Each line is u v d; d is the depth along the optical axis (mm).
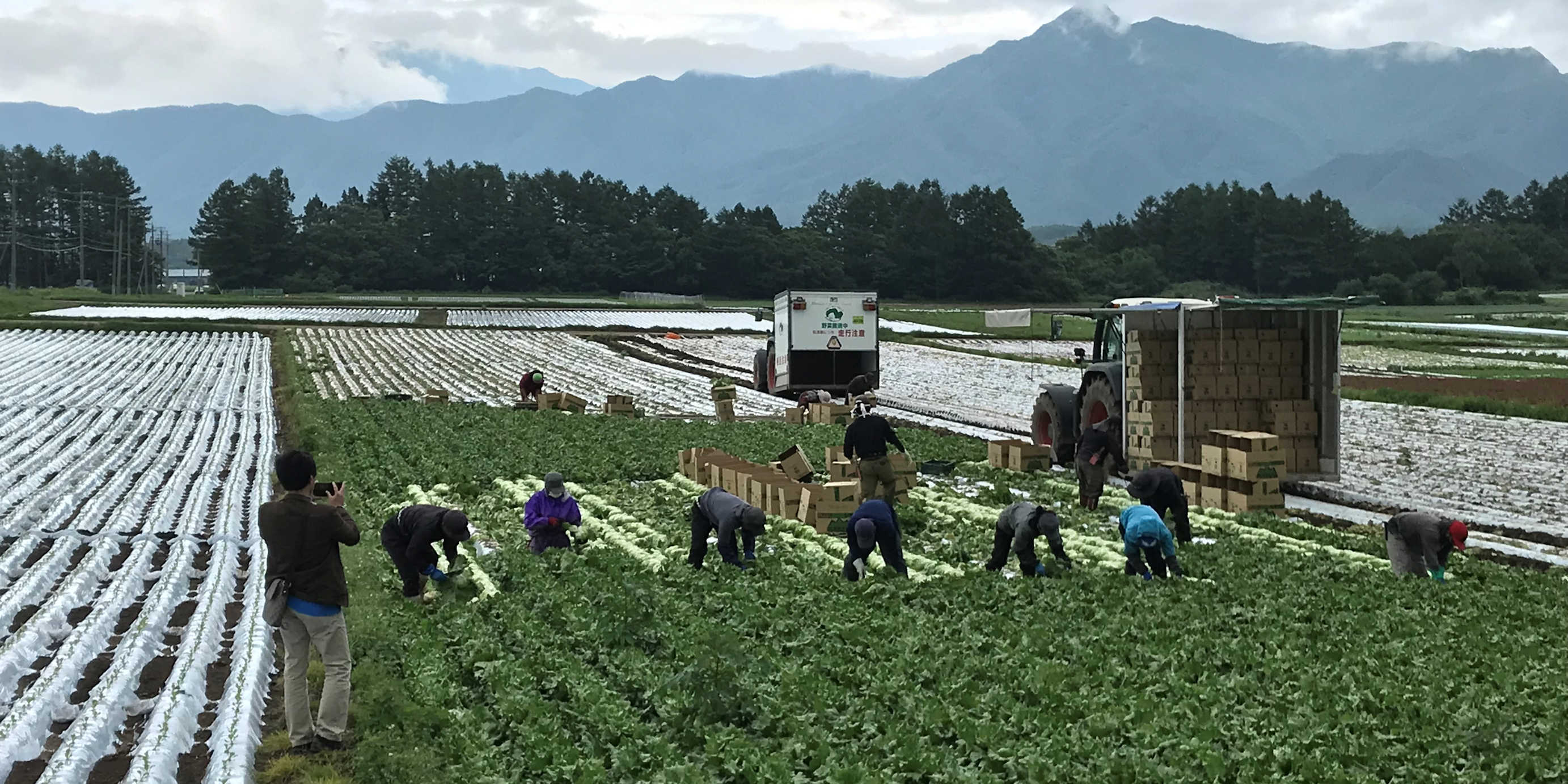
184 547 17344
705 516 16562
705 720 10039
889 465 20641
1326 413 25203
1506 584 16219
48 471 25016
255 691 10922
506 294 160750
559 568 15875
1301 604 14531
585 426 33312
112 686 11078
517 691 10852
